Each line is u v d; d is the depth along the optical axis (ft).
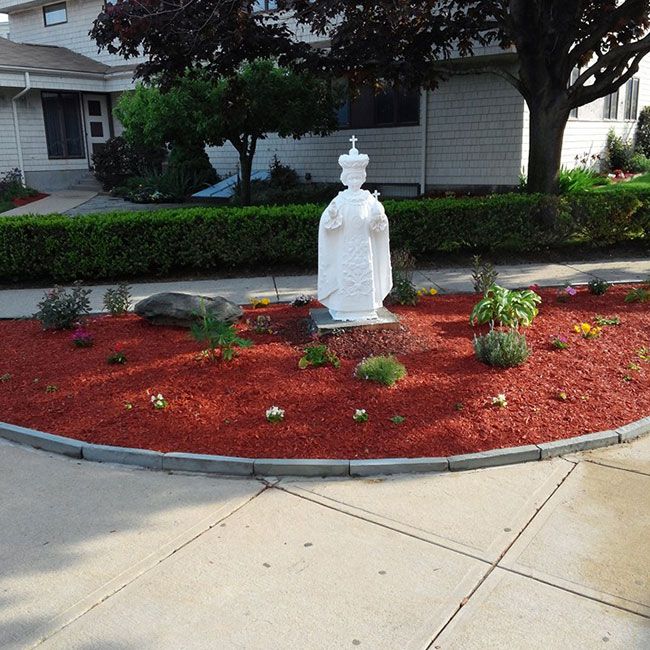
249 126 46.98
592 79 60.75
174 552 12.50
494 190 52.95
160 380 19.83
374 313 23.57
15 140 70.18
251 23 37.55
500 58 49.47
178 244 34.68
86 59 77.15
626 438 16.53
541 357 21.18
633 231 38.86
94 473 15.57
